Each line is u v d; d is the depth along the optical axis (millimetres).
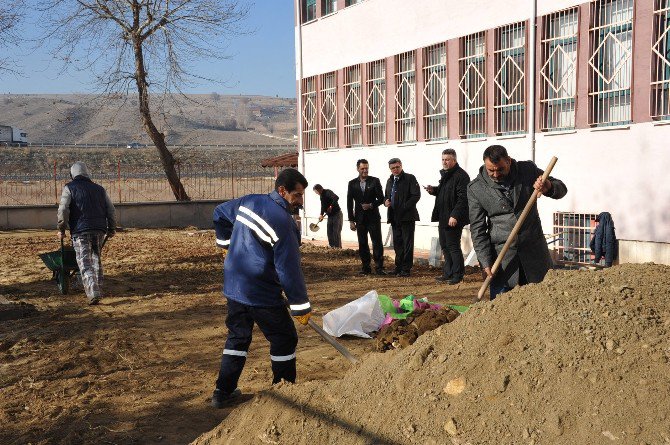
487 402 3561
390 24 16953
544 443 3258
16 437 4781
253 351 6945
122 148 87000
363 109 18203
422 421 3652
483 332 3957
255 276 5016
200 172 31969
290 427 4031
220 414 5109
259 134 198125
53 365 6531
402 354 4152
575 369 3496
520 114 13156
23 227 24188
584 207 11875
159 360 6691
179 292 10844
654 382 3285
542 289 4102
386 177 17391
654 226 10711
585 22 11664
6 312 8859
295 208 5156
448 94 15016
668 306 3771
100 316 8945
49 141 171375
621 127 11117
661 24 10500
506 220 5758
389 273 12398
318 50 20219
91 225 9922
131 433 4758
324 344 7113
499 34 13625
